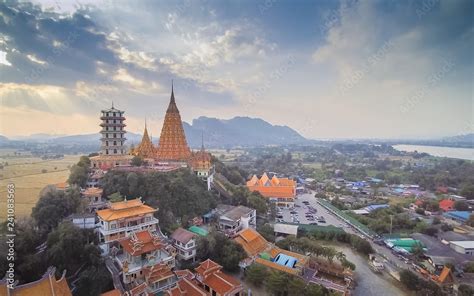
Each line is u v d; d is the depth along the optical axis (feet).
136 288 168.45
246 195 374.43
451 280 219.00
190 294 171.01
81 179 284.00
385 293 210.79
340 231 308.19
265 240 268.41
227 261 224.94
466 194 473.67
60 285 152.46
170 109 409.28
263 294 200.03
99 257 196.95
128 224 224.74
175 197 289.53
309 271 227.40
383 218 358.02
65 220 215.31
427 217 389.60
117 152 346.54
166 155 391.65
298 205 457.68
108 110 338.54
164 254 211.20
